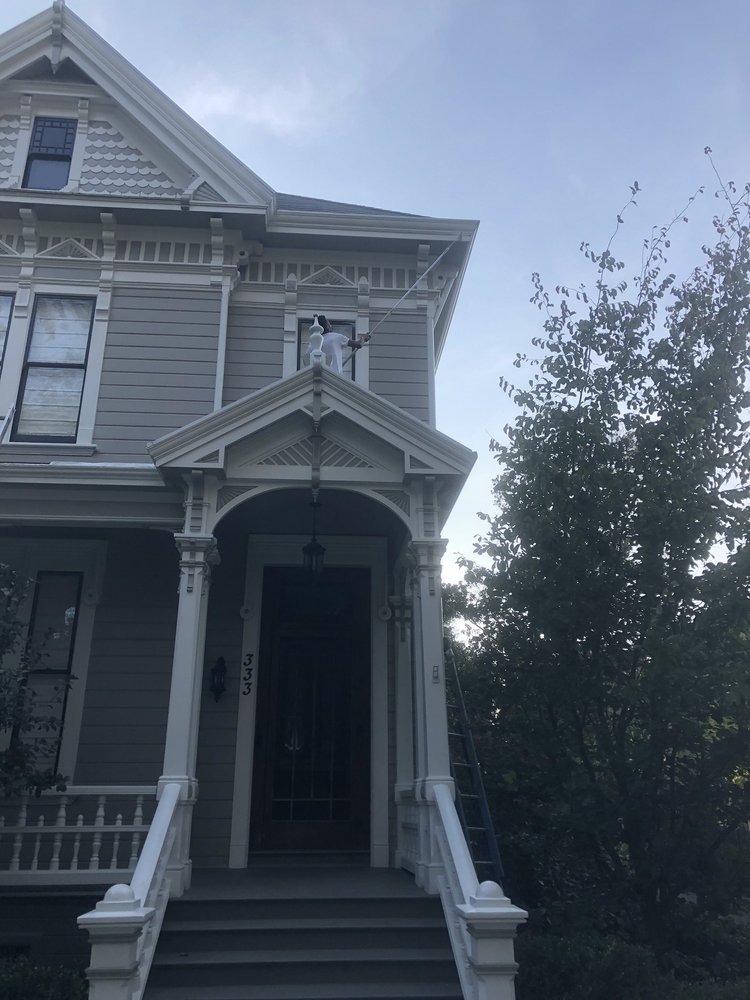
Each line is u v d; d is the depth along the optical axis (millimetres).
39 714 8438
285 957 5676
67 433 9391
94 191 10414
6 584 7352
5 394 9344
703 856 6578
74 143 10672
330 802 8789
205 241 10234
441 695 7031
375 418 7617
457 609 9008
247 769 8539
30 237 9992
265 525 9180
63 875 6859
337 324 10367
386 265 10664
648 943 6535
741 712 6141
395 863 8195
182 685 6824
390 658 9070
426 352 10312
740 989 5332
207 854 8211
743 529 6516
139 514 8062
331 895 6410
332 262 10625
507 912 5062
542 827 7973
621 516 7059
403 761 8492
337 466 7668
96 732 8414
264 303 10312
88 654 8680
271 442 7691
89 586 8930
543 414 7727
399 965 5652
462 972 5441
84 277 9969
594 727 7188
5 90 10789
